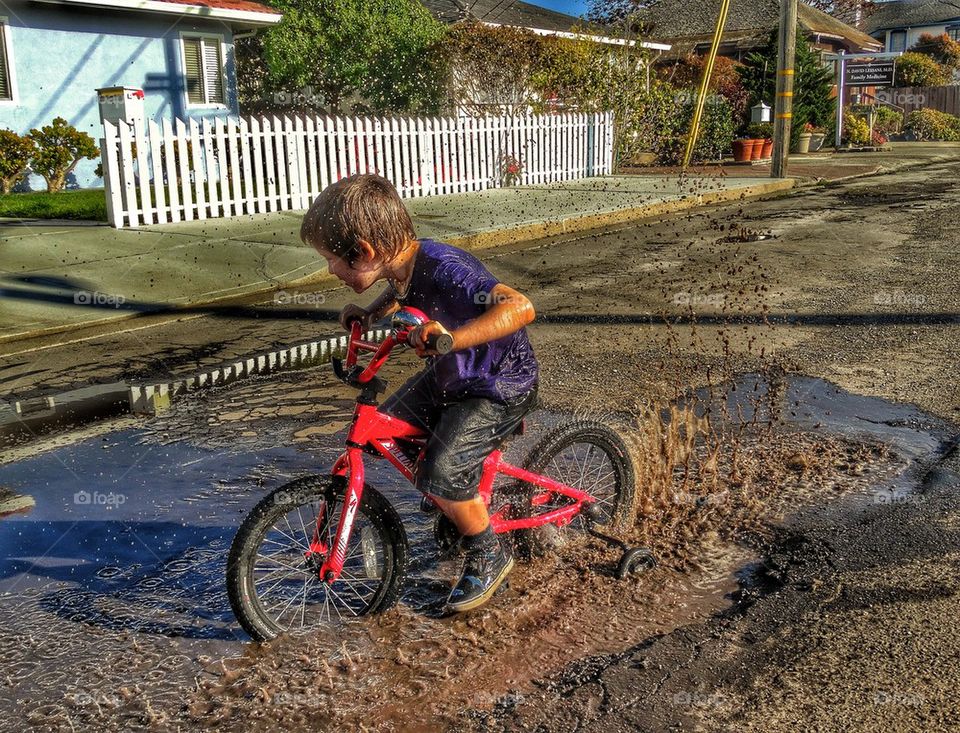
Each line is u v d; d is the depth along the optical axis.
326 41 20.92
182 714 2.77
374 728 2.70
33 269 9.38
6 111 16.73
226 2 19.72
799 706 2.74
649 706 2.77
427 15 21.92
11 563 3.74
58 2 16.86
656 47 27.61
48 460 4.88
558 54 21.38
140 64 18.83
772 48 27.89
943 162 25.19
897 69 47.31
